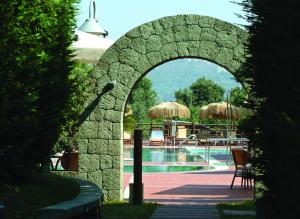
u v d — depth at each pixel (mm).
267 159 7441
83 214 7891
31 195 7797
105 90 13695
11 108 7680
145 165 25578
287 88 6512
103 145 13742
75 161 14703
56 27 9125
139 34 13602
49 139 8664
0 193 7562
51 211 6793
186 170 23672
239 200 14312
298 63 6262
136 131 13078
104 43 14555
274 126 6344
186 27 13469
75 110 14031
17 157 7816
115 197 13695
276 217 7449
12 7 7645
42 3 8789
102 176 13727
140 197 13047
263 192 7723
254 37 8023
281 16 6754
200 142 36375
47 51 8656
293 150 5730
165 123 38219
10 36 7605
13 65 7617
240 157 16547
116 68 13688
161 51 13547
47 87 8508
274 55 7176
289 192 6172
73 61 9828
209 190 16484
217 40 13383
